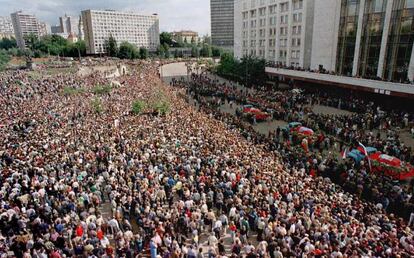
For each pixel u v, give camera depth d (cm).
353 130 2972
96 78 6719
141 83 6122
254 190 1639
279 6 6894
